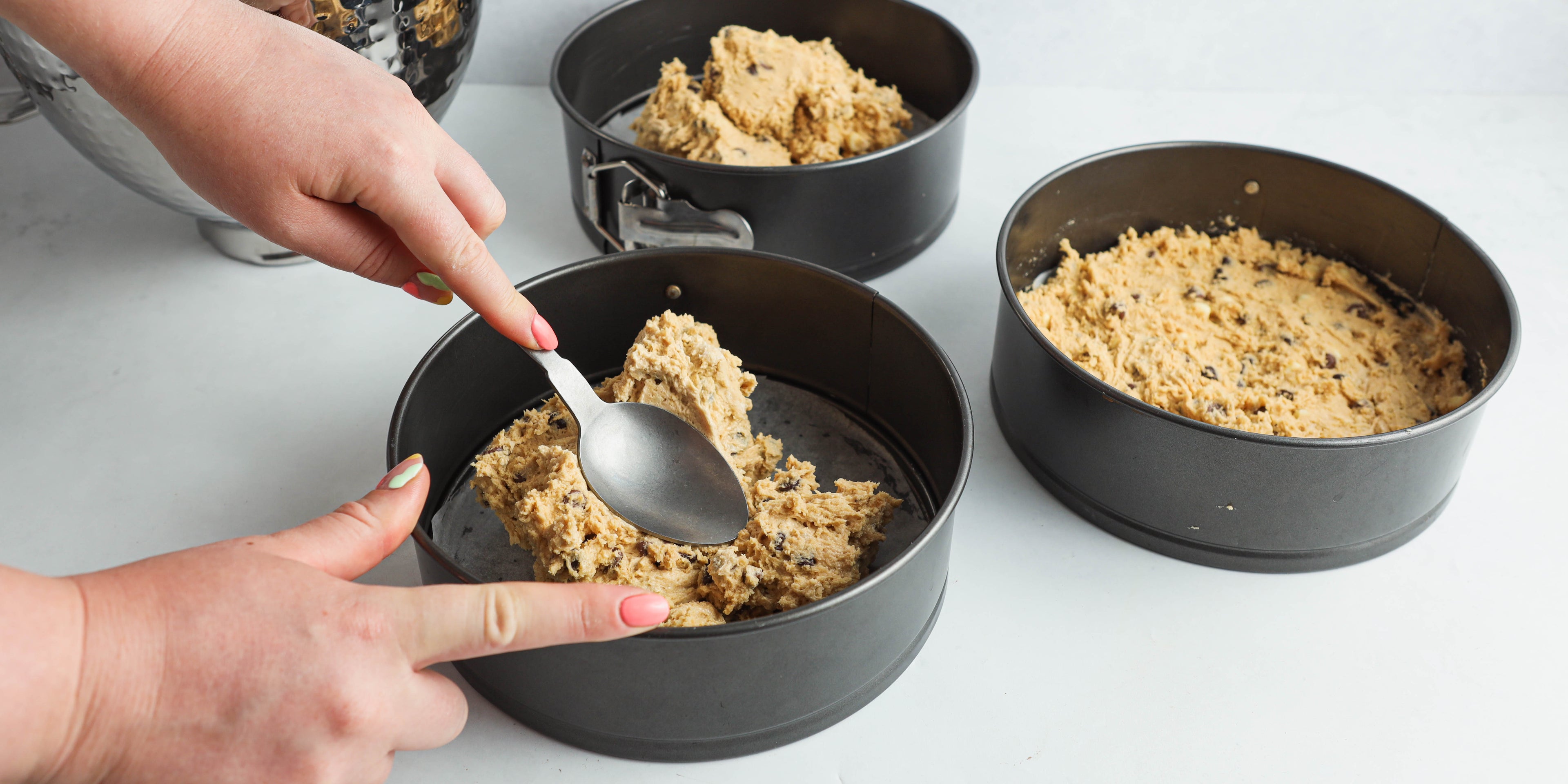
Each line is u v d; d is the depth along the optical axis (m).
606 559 0.62
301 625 0.52
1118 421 0.63
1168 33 0.95
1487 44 0.94
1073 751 0.61
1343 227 0.75
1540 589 0.65
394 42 0.70
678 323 0.67
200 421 0.71
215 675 0.51
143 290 0.77
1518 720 0.61
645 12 0.87
